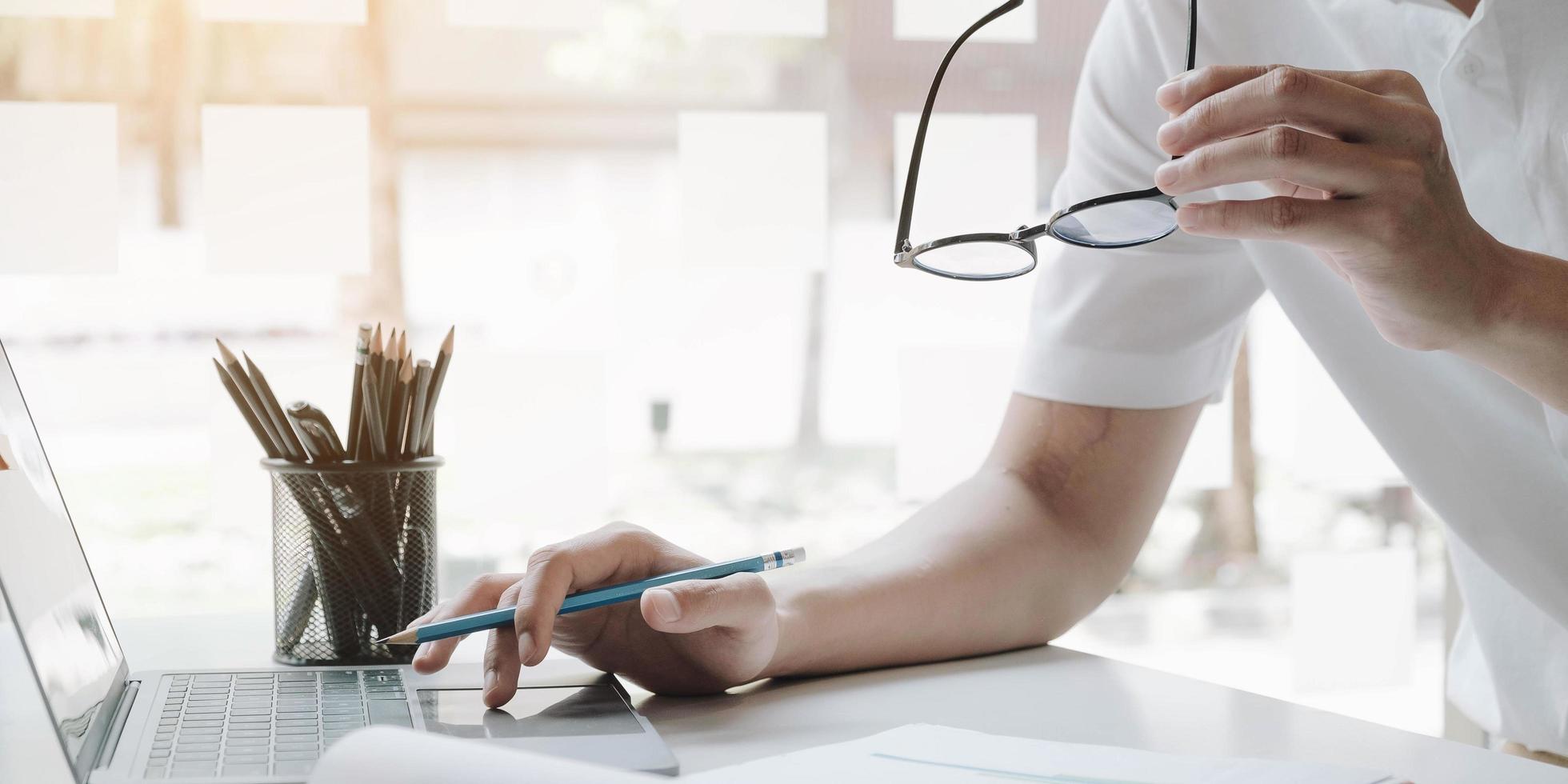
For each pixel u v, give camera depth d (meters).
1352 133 0.58
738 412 5.08
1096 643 4.94
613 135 5.26
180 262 4.47
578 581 0.67
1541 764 0.54
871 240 3.52
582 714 0.61
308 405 0.78
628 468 5.70
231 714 0.60
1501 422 0.87
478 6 1.37
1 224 1.16
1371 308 0.64
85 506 4.48
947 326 1.55
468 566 3.62
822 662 0.72
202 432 4.58
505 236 5.12
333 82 4.39
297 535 0.78
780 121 1.39
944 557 0.81
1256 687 4.26
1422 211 0.58
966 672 0.75
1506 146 0.80
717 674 0.67
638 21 5.16
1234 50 0.92
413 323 5.01
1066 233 0.72
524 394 1.33
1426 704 3.17
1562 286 0.61
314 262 1.24
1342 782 0.48
